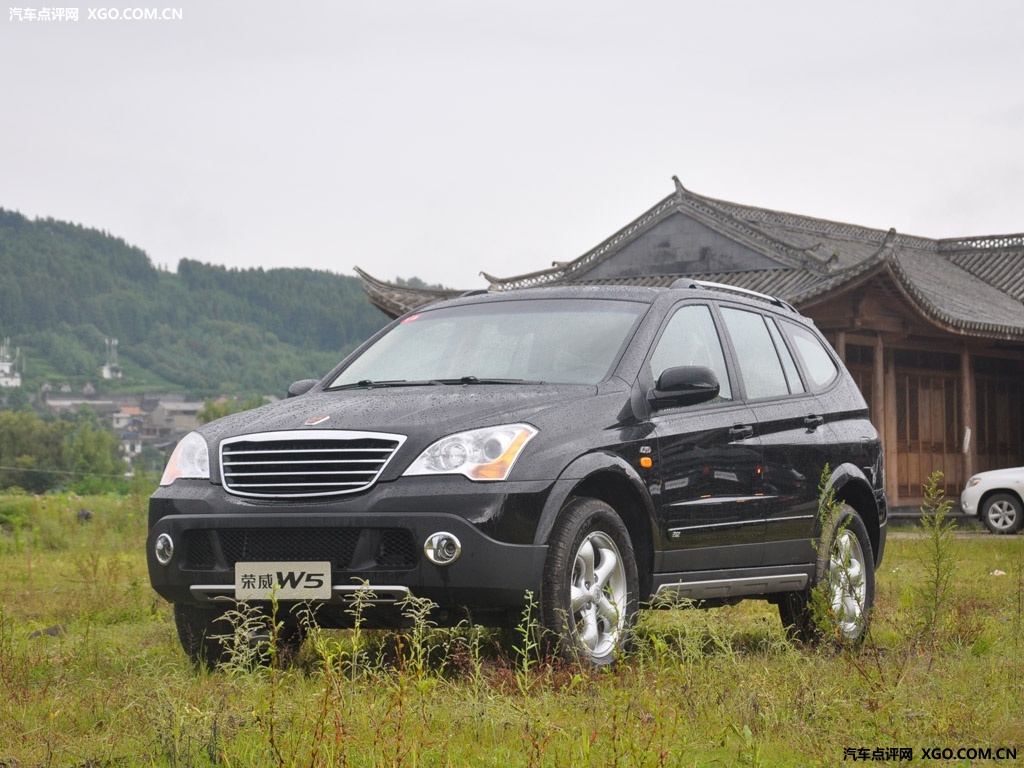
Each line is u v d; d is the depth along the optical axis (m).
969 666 8.13
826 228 49.50
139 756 5.83
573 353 8.69
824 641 8.87
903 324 38.66
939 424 44.03
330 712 6.06
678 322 9.13
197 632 8.42
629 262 44.97
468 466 7.40
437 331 9.45
